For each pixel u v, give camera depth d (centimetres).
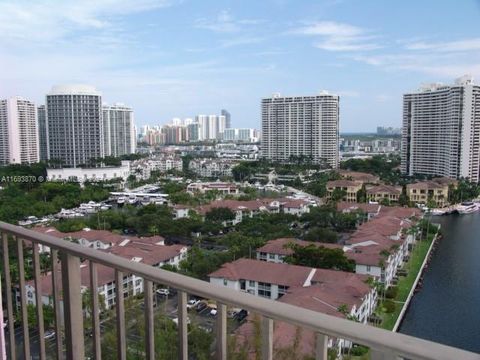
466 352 124
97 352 247
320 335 154
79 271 255
